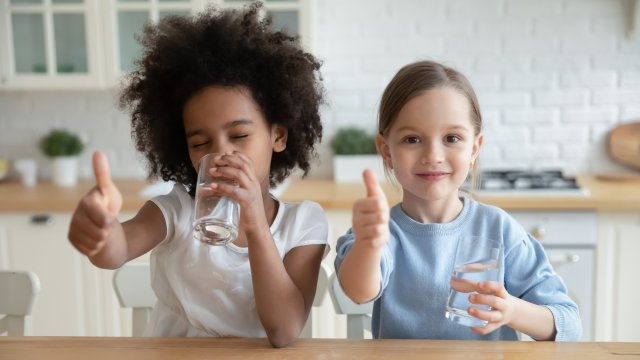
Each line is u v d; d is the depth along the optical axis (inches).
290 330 39.0
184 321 48.0
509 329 48.8
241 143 43.5
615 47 112.1
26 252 97.4
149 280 56.7
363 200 35.2
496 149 115.9
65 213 96.8
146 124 49.8
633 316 93.7
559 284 48.9
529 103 114.4
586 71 113.0
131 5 103.3
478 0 112.5
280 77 45.8
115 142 118.6
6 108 118.5
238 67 43.9
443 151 45.1
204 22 47.1
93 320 98.7
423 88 45.0
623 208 91.4
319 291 54.6
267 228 39.5
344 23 114.1
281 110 46.2
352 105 116.0
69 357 36.9
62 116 118.4
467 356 36.8
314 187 105.9
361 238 35.7
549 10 112.1
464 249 38.9
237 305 46.7
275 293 39.0
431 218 49.7
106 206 33.6
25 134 119.0
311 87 50.4
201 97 43.1
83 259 97.7
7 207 96.1
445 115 44.5
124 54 104.9
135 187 108.7
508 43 113.2
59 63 105.7
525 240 49.4
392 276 49.0
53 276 97.8
